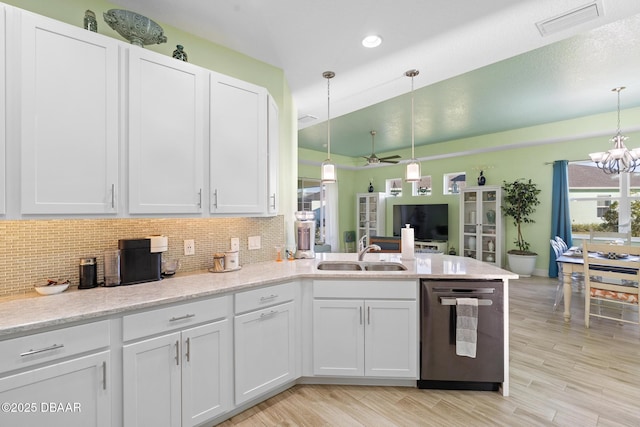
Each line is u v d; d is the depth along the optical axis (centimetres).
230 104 215
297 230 296
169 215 187
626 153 378
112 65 166
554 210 561
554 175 562
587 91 377
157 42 192
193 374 171
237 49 249
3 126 136
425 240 742
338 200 877
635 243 506
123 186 170
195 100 197
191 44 229
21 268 167
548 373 242
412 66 275
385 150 748
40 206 145
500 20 208
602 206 546
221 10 202
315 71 286
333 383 231
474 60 264
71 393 135
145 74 177
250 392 196
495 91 376
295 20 212
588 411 196
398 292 219
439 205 720
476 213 638
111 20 173
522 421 188
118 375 147
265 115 238
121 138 169
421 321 220
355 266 274
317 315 222
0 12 135
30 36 142
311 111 388
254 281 198
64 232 180
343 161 816
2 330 118
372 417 193
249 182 227
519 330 328
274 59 265
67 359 134
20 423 124
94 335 140
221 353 183
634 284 359
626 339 304
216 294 181
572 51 282
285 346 215
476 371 216
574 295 457
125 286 184
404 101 411
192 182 196
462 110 448
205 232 240
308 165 809
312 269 240
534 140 538
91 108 159
